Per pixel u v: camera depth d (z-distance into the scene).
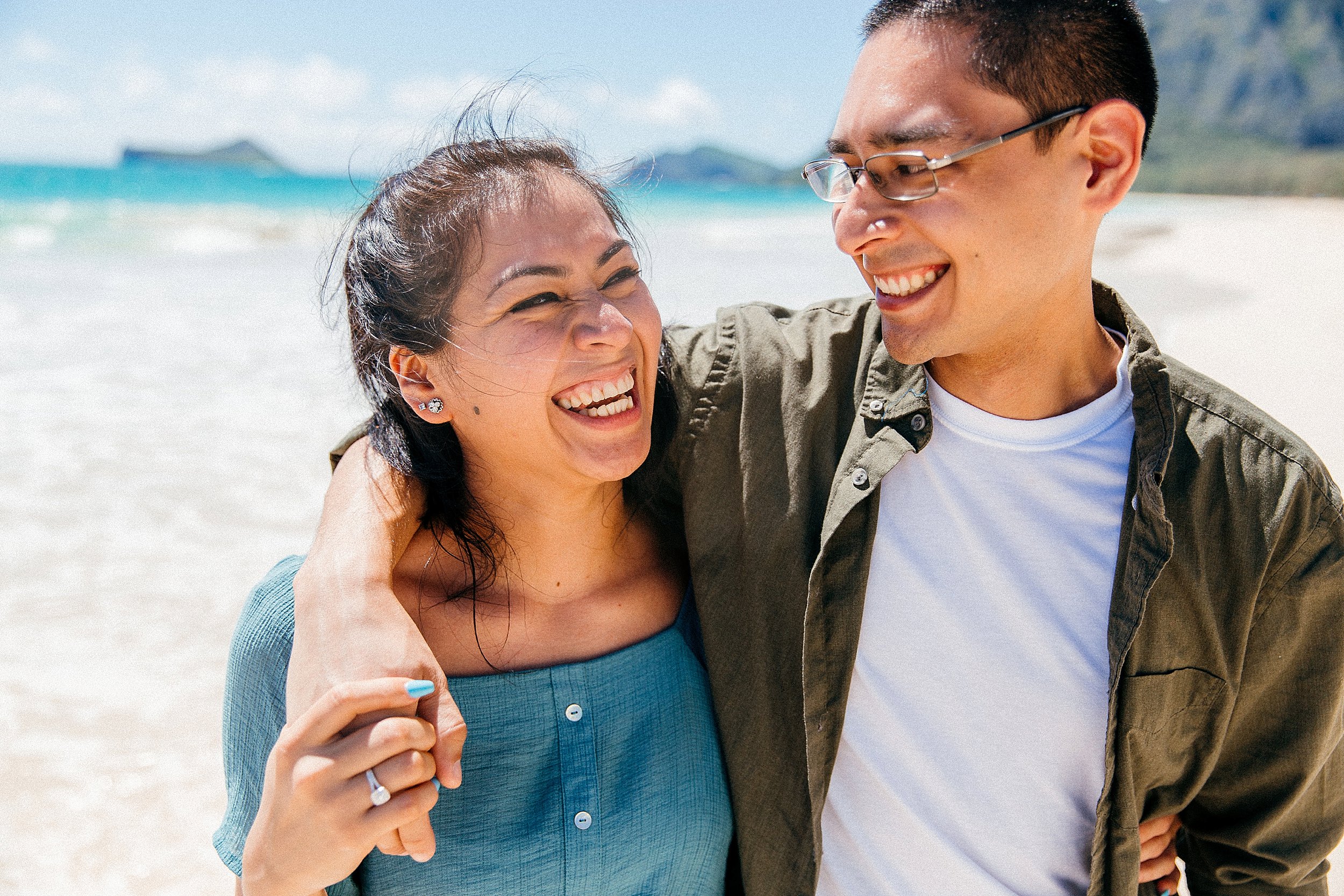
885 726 1.71
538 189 1.52
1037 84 1.55
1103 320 1.88
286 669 1.46
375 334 1.62
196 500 6.22
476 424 1.56
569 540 1.66
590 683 1.63
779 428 1.83
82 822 3.44
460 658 1.60
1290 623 1.62
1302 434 6.61
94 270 17.19
